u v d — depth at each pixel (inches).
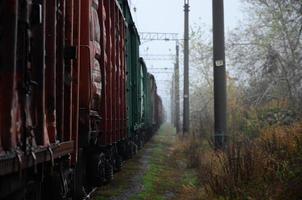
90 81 415.8
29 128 225.6
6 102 198.8
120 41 713.6
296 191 353.7
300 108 708.7
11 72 200.7
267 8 862.5
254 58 912.9
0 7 197.6
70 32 330.0
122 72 739.4
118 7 672.4
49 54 269.7
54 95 271.1
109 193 520.1
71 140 327.0
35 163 225.5
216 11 633.6
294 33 794.2
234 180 419.8
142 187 568.1
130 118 917.2
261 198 370.3
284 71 795.4
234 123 834.2
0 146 191.8
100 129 519.5
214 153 585.3
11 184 214.7
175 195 522.3
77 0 358.6
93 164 505.4
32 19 233.8
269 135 521.0
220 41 630.5
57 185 315.3
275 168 407.5
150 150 1192.8
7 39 200.8
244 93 970.1
